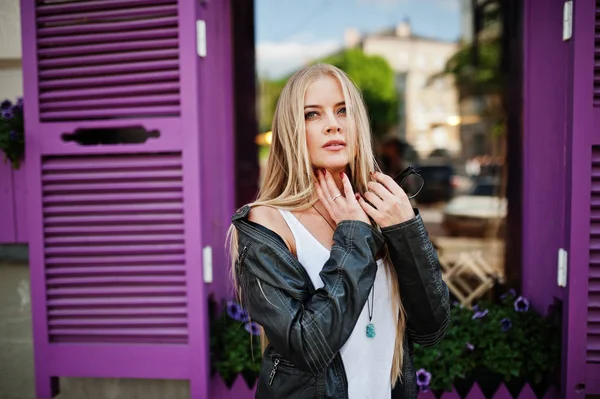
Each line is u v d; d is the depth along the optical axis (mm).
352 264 898
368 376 995
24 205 1860
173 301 1735
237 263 997
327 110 995
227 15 2211
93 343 1774
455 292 2395
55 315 1771
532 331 1914
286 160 1084
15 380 2029
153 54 1709
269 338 898
